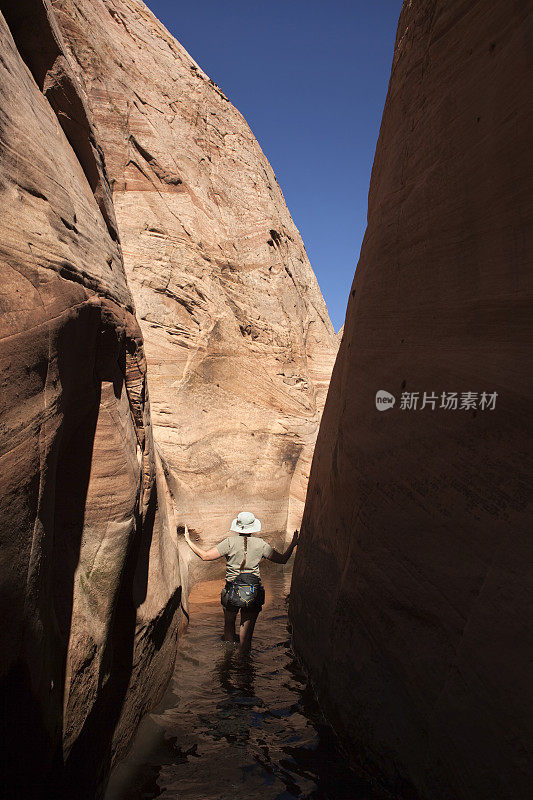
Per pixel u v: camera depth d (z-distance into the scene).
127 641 2.89
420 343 2.78
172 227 9.52
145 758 2.86
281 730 3.23
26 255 1.75
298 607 4.71
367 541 3.03
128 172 9.27
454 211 2.55
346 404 3.94
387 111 4.19
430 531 2.39
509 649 1.82
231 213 11.48
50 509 1.93
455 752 2.02
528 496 1.86
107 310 2.61
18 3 2.24
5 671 1.54
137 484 2.96
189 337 9.06
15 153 1.83
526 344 1.97
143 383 3.46
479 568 2.04
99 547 2.51
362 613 2.99
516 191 2.08
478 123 2.40
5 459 1.53
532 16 2.03
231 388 9.65
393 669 2.57
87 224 2.54
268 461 9.77
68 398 2.15
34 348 1.72
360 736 2.79
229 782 2.65
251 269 11.35
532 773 1.66
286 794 2.56
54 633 1.97
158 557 3.68
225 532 8.46
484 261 2.27
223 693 3.75
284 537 9.81
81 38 8.91
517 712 1.74
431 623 2.30
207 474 8.49
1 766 1.55
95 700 2.31
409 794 2.31
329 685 3.33
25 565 1.66
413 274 2.97
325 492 4.46
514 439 1.97
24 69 2.20
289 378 11.03
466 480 2.19
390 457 2.88
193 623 5.45
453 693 2.08
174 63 11.58
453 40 2.76
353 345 4.09
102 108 9.05
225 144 12.27
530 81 2.03
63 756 1.99
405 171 3.29
